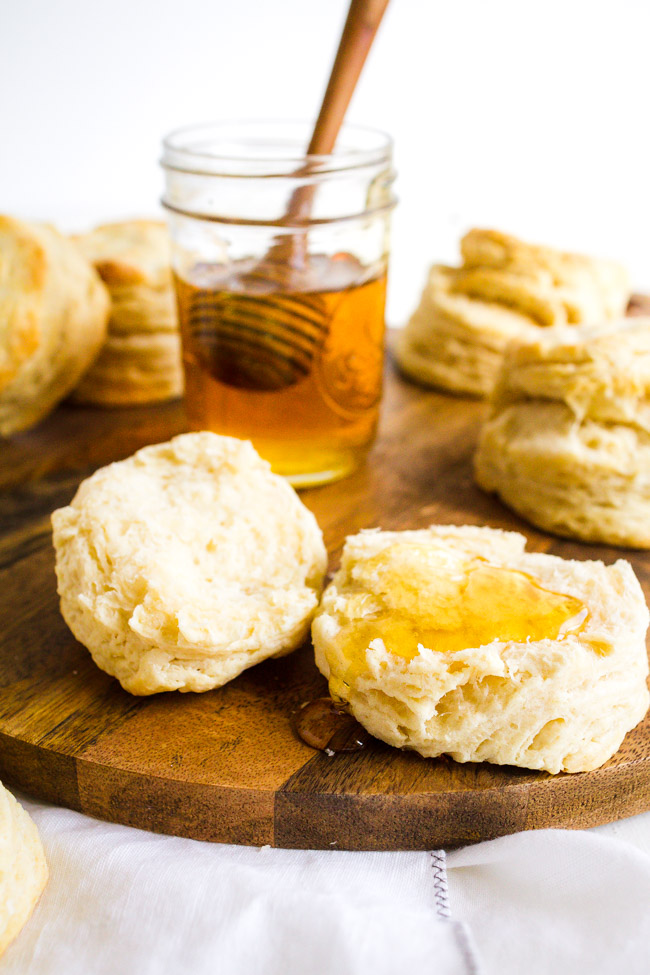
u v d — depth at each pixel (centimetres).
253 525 45
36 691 44
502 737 41
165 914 39
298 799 41
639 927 39
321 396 52
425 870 41
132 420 62
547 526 53
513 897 41
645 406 52
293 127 56
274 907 39
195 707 43
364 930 38
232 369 52
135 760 41
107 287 60
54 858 41
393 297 81
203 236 52
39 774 42
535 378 53
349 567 45
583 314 62
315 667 45
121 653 43
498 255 63
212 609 43
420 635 41
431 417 62
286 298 50
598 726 41
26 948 39
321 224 50
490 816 41
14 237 56
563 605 42
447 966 38
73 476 58
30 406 59
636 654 42
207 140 55
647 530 52
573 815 42
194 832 42
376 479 56
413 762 42
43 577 50
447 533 47
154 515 45
